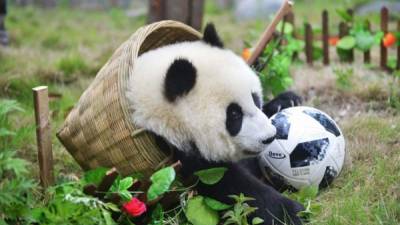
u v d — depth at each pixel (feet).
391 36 9.70
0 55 10.87
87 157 6.79
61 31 14.99
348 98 9.07
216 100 6.21
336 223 6.23
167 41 7.18
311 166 6.82
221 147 6.31
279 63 8.54
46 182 6.65
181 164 6.18
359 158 7.55
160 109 6.20
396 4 16.42
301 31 10.86
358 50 10.71
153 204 6.28
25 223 5.98
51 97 9.12
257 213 6.32
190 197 6.32
